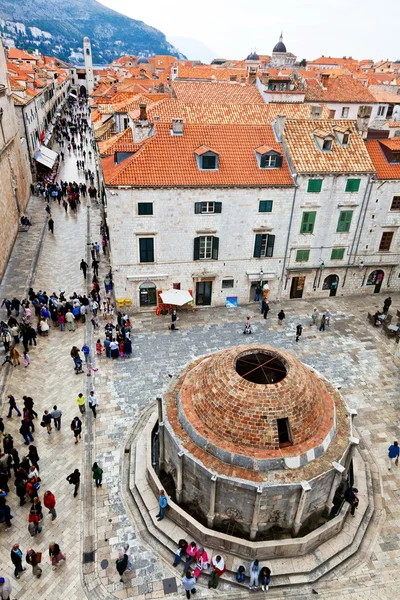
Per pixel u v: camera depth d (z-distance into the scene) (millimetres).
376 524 21016
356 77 110125
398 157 38062
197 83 58906
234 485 18016
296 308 39844
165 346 33562
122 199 33000
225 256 37438
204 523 20359
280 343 34531
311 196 36312
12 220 46312
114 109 55156
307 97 66938
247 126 37656
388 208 38344
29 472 21250
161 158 34406
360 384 30250
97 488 22219
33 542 19547
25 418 23875
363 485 22500
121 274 36094
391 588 18453
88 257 46125
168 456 21375
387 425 26812
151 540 19984
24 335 30016
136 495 21750
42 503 21312
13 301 33781
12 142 49250
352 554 19578
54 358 31266
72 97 153125
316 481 18219
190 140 35781
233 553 19188
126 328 33031
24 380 28656
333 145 37250
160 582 18391
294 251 38625
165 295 35812
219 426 19312
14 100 58594
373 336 35875
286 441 19125
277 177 35500
